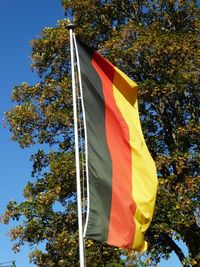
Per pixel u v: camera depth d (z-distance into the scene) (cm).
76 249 2173
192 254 2277
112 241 1205
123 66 2447
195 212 2198
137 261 2162
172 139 2459
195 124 2333
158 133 2486
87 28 2662
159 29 2580
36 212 2302
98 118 1324
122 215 1233
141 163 1311
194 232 2273
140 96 2394
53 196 2286
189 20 2647
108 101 1353
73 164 2261
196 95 2427
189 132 2334
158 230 2153
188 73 2370
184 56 2414
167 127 2481
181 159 2239
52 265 2308
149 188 1287
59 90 2514
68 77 2552
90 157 1269
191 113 2462
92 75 1363
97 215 1215
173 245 2334
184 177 2253
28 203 2341
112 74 1388
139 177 1295
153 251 2272
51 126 2506
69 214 2281
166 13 2673
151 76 2477
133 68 2470
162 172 2322
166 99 2445
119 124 1337
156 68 2445
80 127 1373
